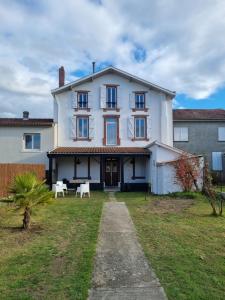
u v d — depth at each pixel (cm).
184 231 923
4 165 1925
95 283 536
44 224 1039
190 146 2923
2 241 822
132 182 2608
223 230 936
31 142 2495
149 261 650
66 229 963
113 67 2608
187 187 1936
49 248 753
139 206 1460
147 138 2633
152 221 1079
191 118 2914
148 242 801
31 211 1015
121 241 813
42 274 580
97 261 654
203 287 512
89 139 2614
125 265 627
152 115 2659
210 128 2950
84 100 2647
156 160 2208
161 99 2656
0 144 2455
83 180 2575
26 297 482
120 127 2639
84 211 1309
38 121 2555
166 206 1458
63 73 2772
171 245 770
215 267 609
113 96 2664
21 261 657
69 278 557
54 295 489
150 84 2620
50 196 1026
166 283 532
